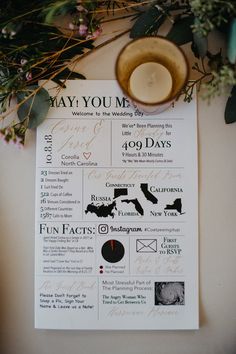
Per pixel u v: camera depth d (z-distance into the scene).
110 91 0.87
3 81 0.83
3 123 0.88
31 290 0.89
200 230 0.88
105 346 0.89
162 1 0.81
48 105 0.85
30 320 0.89
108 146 0.87
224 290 0.88
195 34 0.77
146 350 0.89
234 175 0.88
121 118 0.87
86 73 0.87
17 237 0.89
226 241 0.88
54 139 0.87
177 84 0.81
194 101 0.87
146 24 0.83
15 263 0.89
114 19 0.86
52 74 0.85
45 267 0.88
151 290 0.87
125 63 0.81
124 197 0.87
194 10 0.73
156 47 0.80
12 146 0.89
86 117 0.87
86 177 0.88
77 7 0.79
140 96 0.83
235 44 0.73
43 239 0.88
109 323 0.88
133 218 0.87
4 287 0.89
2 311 0.89
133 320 0.88
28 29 0.83
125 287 0.87
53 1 0.79
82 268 0.88
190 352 0.89
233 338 0.88
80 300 0.88
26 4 0.81
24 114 0.85
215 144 0.88
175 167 0.87
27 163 0.89
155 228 0.87
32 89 0.84
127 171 0.87
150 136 0.87
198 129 0.88
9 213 0.89
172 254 0.87
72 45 0.82
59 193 0.87
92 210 0.87
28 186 0.89
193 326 0.87
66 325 0.88
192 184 0.87
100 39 0.87
